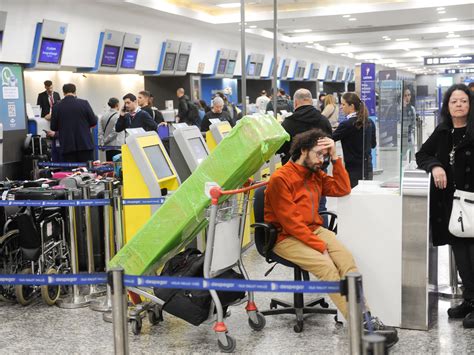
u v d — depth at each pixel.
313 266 3.84
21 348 3.93
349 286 2.63
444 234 4.15
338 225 4.08
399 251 3.98
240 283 2.91
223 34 19.02
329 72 31.44
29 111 10.79
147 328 4.22
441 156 4.15
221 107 9.42
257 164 3.97
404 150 4.32
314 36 22.23
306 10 16.52
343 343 3.84
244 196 4.01
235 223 3.94
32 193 4.91
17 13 10.23
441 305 4.50
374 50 28.98
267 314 4.25
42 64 11.12
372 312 4.07
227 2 15.46
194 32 17.17
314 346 3.81
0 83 9.91
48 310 4.68
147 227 3.90
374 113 12.00
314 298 4.74
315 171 4.02
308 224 4.05
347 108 6.00
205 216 3.88
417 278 3.96
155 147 4.91
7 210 5.22
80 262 5.56
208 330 4.15
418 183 3.97
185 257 4.03
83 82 14.31
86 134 8.29
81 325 4.33
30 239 4.63
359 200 4.02
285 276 5.30
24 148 9.97
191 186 3.82
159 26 15.21
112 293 2.91
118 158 6.28
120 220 4.66
